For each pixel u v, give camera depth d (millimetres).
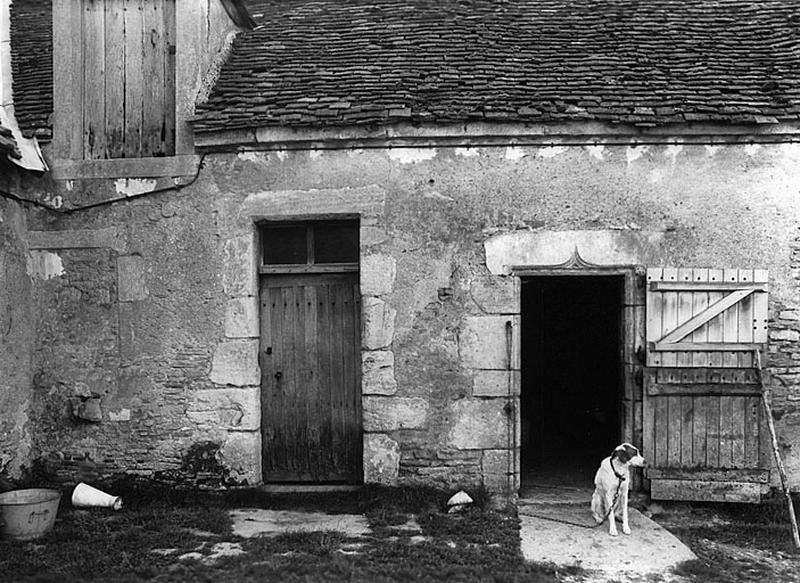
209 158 6316
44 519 5344
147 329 6391
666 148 6027
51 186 6500
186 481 6316
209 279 6320
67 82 6547
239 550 5035
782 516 5781
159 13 6691
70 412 6492
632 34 7148
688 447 5910
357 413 6477
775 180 5980
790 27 7105
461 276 6137
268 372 6543
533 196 6090
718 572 4766
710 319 5910
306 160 6234
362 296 6203
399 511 5855
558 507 5988
